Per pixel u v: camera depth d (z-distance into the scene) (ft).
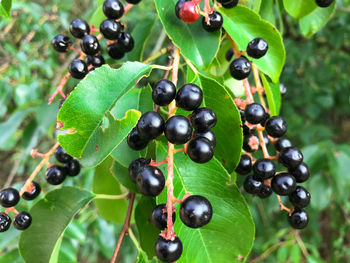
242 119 0.47
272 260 1.47
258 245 1.48
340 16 1.27
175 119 0.32
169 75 0.57
